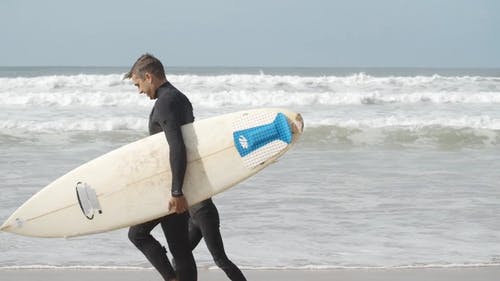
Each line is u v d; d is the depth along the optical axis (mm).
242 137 11234
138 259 16359
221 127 11312
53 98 54156
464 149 38312
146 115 48344
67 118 45906
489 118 47312
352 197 24016
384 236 18797
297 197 23859
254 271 15352
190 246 11617
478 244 18125
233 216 20875
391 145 39031
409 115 50719
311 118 47812
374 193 24844
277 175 28344
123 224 11211
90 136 39750
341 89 68250
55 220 11508
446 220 20812
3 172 27922
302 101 57562
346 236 18734
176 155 10672
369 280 14727
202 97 56812
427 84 73562
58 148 35562
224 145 11219
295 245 17734
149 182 11195
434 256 16875
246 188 25406
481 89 72250
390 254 17031
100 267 15555
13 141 37469
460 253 17188
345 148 37594
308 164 31672
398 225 20094
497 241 18469
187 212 11398
